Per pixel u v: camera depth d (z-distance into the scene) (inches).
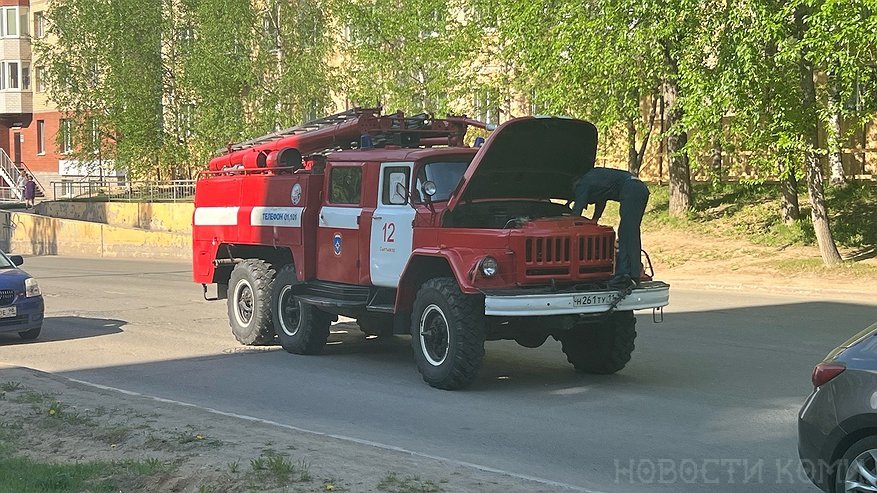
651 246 1106.7
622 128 1252.5
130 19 1839.3
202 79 1643.7
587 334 451.2
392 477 257.9
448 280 419.5
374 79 1397.6
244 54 1646.2
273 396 416.2
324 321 521.7
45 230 1817.2
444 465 279.3
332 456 283.9
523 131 425.4
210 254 596.7
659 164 1401.3
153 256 1603.1
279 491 246.1
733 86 876.6
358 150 490.3
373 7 1375.5
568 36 1007.6
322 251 500.7
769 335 572.4
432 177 446.9
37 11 2608.3
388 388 431.5
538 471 291.1
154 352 547.8
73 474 269.0
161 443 302.2
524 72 1204.5
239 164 581.3
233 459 279.3
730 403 387.9
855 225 1035.9
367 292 471.5
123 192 1913.1
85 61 1908.2
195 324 674.8
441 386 422.6
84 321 696.4
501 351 533.3
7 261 634.2
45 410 361.7
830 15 801.6
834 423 229.0
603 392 414.9
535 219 414.3
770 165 907.4
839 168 1181.1
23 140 2655.0
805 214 1097.4
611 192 429.4
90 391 410.3
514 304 390.3
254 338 557.0
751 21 856.9
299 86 1569.9
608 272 423.8
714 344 542.0
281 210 527.2
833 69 855.1
